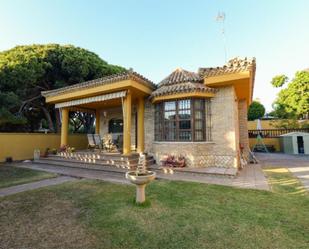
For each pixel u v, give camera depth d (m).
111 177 9.52
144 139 13.74
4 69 15.53
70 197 6.45
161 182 8.37
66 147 15.06
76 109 17.28
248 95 14.38
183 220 4.66
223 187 7.58
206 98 11.51
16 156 16.03
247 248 3.51
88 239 3.85
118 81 11.58
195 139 10.98
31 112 21.27
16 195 6.77
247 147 15.64
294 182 8.56
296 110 25.09
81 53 20.09
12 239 3.87
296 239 3.81
